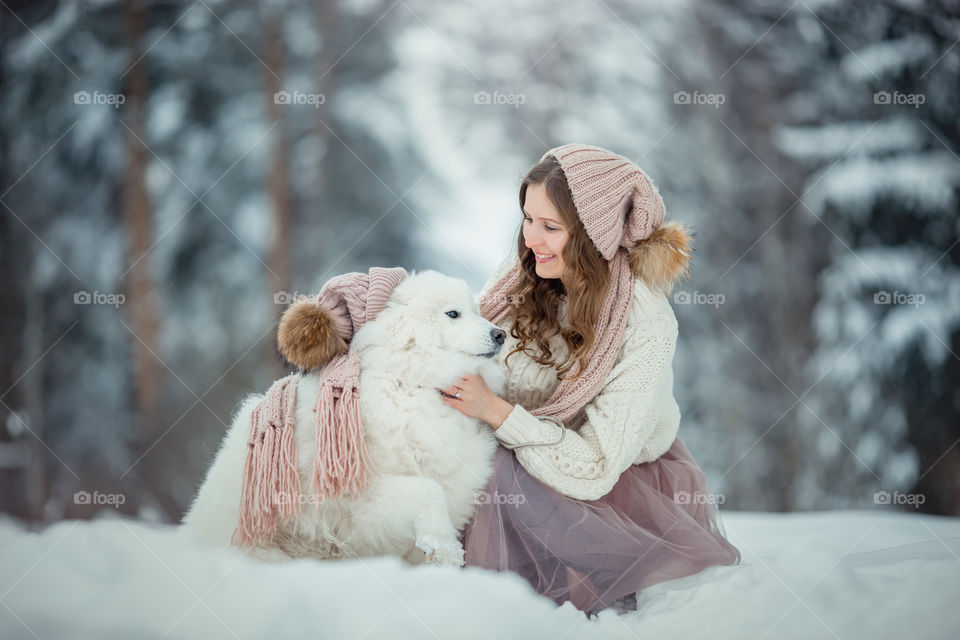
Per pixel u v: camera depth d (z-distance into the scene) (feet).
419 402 9.77
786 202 44.32
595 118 47.06
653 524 10.20
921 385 37.40
